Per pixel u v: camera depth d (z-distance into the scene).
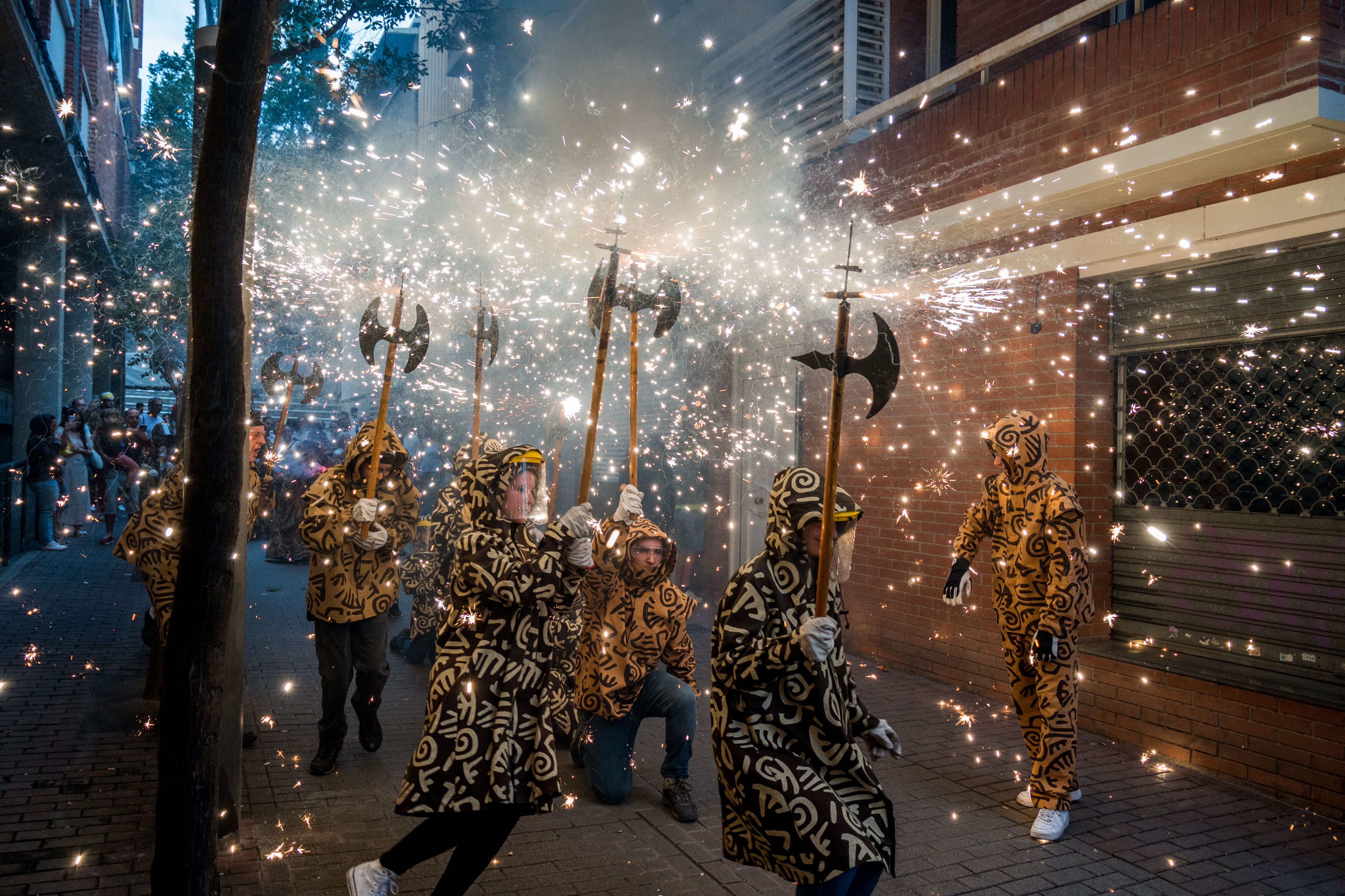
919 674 7.84
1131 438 6.62
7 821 4.32
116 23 19.61
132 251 16.36
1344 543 5.27
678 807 4.70
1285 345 5.64
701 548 10.98
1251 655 5.74
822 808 2.82
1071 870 4.25
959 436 7.52
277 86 13.49
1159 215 6.22
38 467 12.80
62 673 6.95
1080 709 6.44
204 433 2.91
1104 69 6.18
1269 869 4.30
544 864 4.16
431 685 3.46
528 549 3.58
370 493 4.88
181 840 2.90
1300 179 5.47
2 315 14.54
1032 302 6.93
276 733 5.87
